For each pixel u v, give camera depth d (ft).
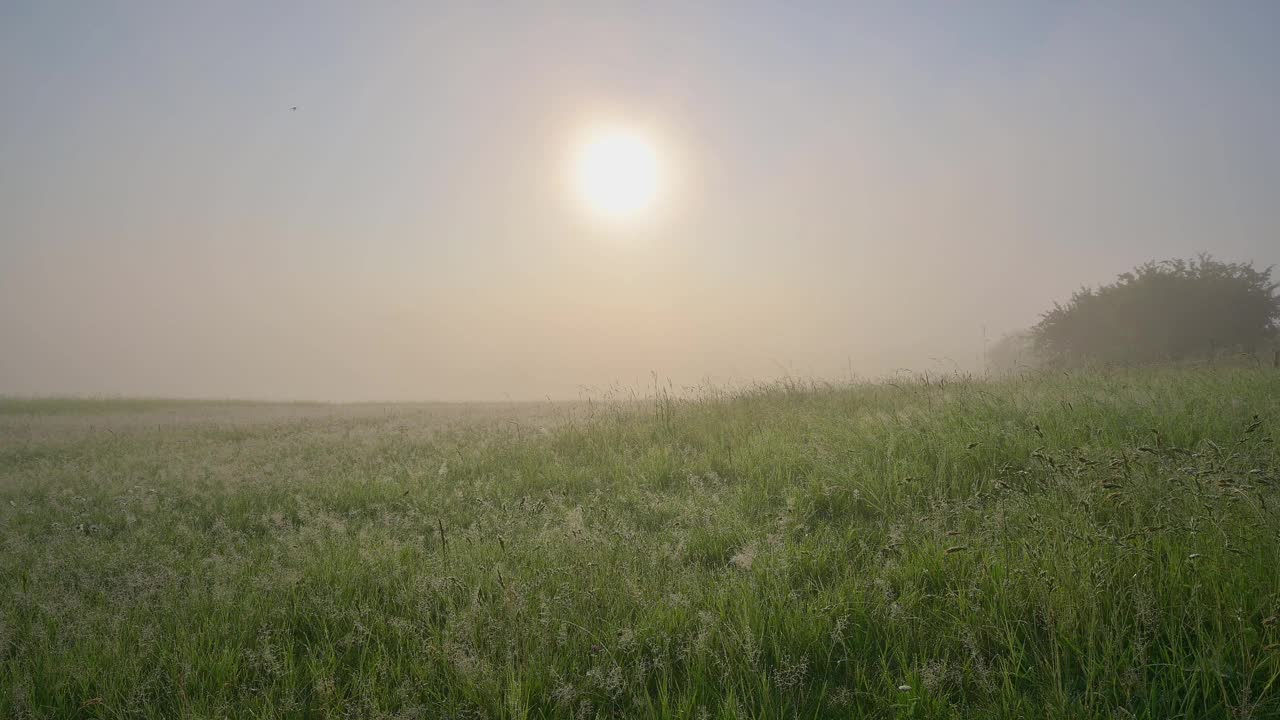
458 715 9.48
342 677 10.91
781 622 11.16
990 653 10.20
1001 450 20.20
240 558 16.98
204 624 12.69
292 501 24.41
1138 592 10.16
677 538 16.15
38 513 24.40
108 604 14.43
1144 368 46.06
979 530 14.12
